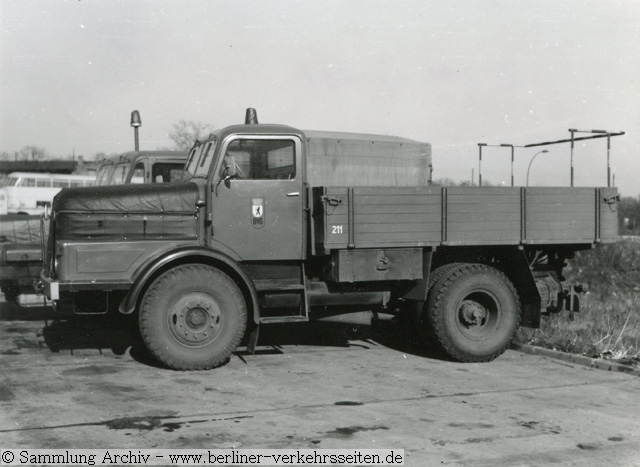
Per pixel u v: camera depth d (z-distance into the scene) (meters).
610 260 14.81
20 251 9.84
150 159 10.23
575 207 8.04
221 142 7.45
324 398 6.00
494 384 6.66
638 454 4.66
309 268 7.78
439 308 7.69
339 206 7.30
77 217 7.05
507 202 7.79
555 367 7.52
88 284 6.88
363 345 8.70
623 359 7.63
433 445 4.78
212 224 7.36
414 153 9.44
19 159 53.00
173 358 6.95
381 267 7.48
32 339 8.66
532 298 8.26
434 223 7.57
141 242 7.09
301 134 7.61
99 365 7.20
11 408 5.52
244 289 7.34
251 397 5.99
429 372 7.20
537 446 4.80
